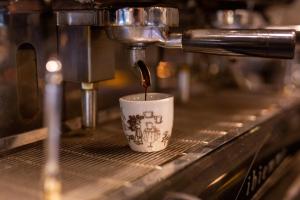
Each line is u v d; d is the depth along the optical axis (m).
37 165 0.58
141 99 0.64
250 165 0.65
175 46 0.64
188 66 1.04
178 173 0.54
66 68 0.68
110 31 0.63
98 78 0.68
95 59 0.67
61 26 0.67
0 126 0.66
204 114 0.87
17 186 0.52
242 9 0.99
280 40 0.60
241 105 0.97
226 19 0.96
